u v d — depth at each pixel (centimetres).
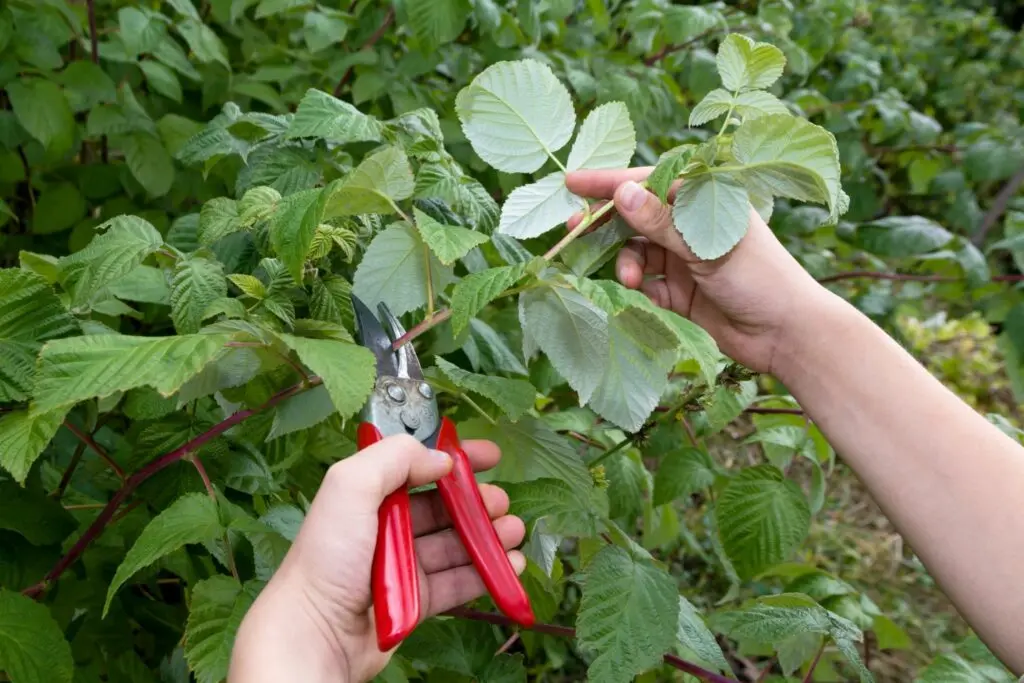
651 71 203
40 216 171
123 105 172
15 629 82
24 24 161
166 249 94
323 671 76
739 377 118
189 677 125
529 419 107
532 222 91
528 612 83
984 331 398
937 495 93
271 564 90
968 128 297
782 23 255
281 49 195
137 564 80
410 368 92
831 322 102
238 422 94
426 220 78
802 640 134
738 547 130
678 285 115
